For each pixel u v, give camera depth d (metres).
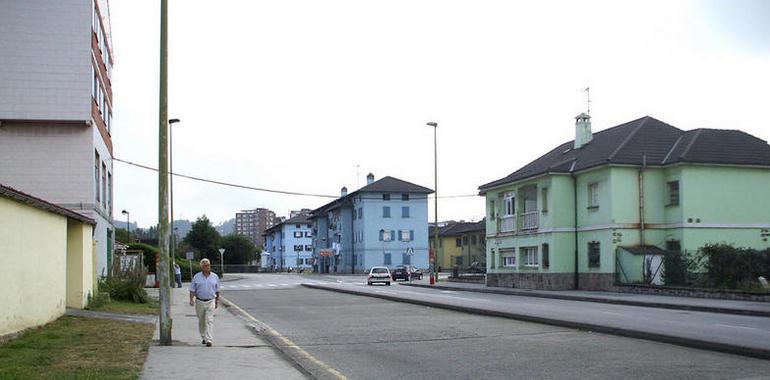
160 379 9.14
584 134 40.12
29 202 13.23
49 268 15.46
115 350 11.58
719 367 10.07
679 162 31.53
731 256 26.78
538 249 37.41
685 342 12.55
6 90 26.25
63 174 26.70
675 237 32.19
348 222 94.06
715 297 25.55
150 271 51.06
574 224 36.03
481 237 87.12
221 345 13.03
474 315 20.67
